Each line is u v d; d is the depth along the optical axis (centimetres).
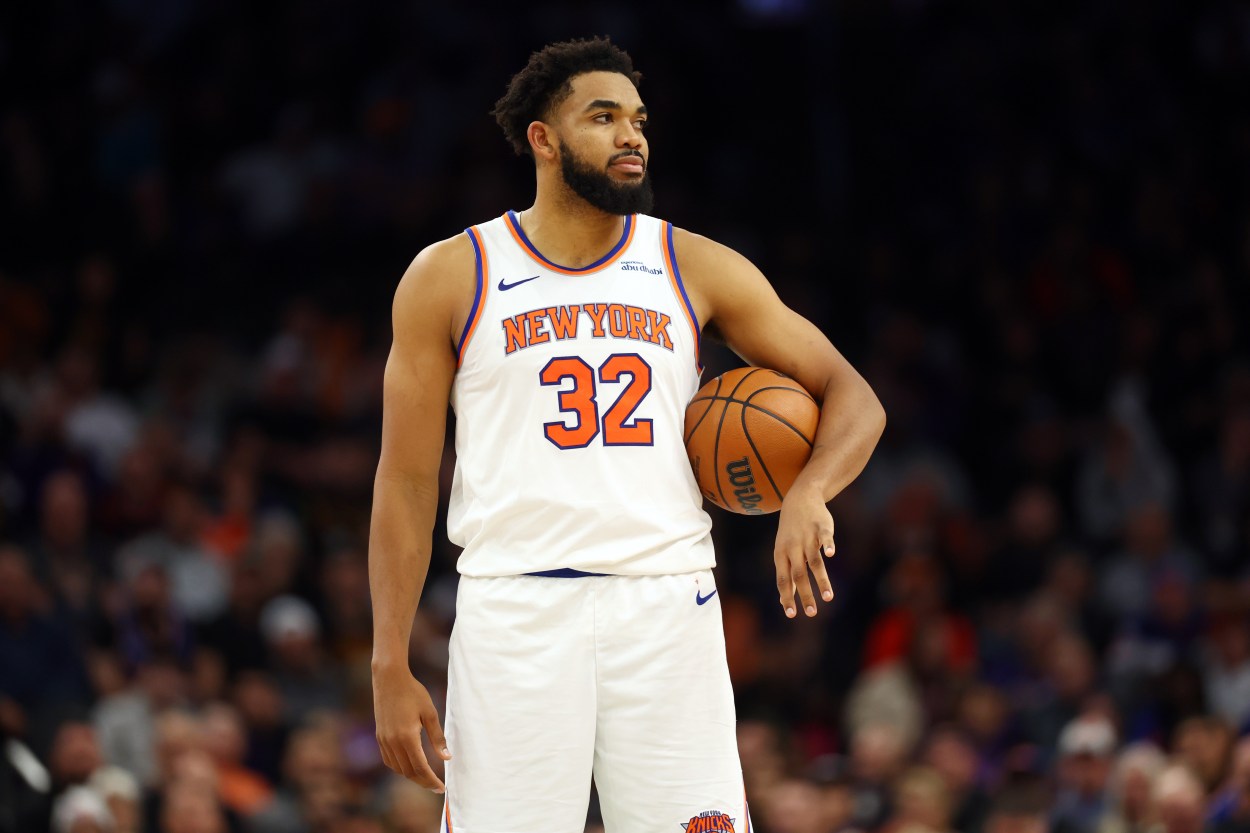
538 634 1165
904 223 4397
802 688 3234
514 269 1216
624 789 1169
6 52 4272
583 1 4469
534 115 1230
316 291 3959
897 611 3225
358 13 4456
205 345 3744
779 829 2575
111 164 4188
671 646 1167
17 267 3966
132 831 2433
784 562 1159
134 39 4388
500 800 1158
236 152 4294
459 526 1210
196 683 2888
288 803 2659
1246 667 2909
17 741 2423
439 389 1220
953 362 4012
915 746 2986
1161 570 3344
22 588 2727
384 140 4228
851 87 4541
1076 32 4531
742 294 1252
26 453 3222
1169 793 2364
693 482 1230
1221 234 4228
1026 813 2577
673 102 4406
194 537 3198
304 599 3131
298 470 3466
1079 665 2967
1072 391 3978
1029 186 4312
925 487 3509
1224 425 3722
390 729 1175
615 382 1190
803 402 1230
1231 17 4484
